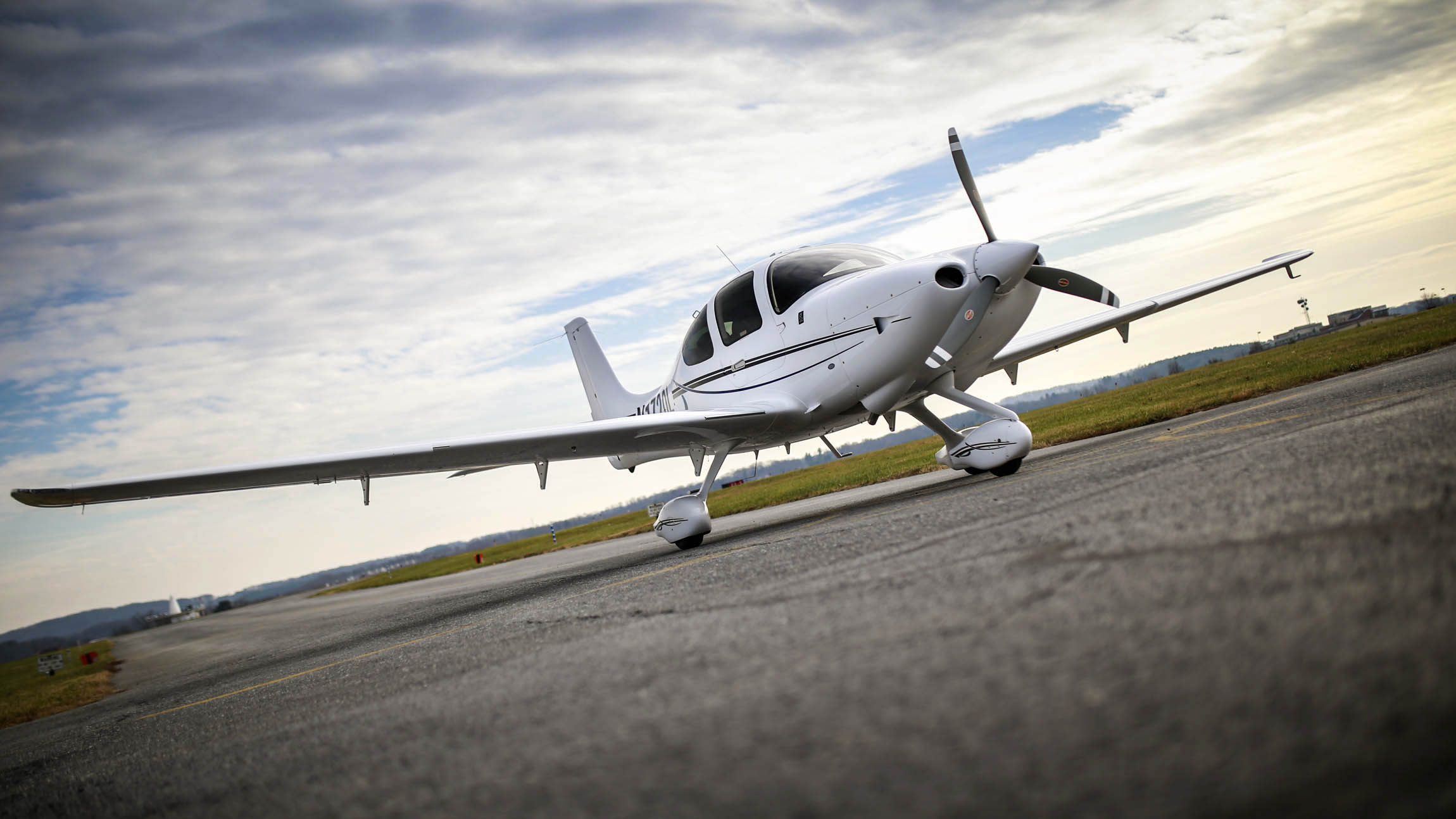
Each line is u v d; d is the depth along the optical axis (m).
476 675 2.86
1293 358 17.72
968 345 6.84
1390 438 3.10
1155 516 2.50
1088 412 20.30
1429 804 0.79
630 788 1.25
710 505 27.52
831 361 7.39
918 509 5.10
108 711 7.41
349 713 2.82
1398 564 1.50
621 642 2.64
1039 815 0.91
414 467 6.98
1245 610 1.42
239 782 2.18
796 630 2.07
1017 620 1.66
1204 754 0.97
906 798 1.01
